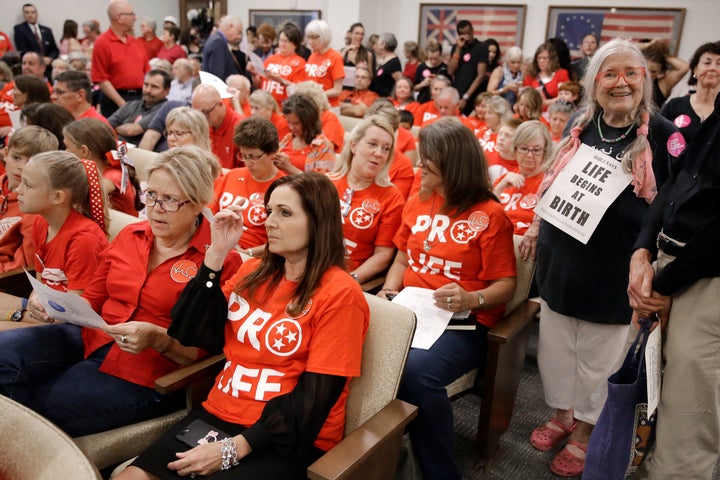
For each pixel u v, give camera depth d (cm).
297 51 608
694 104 285
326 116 407
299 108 340
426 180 210
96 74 564
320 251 150
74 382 169
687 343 146
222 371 163
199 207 176
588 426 214
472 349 200
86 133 260
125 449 165
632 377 160
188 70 545
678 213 149
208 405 158
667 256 154
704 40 711
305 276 150
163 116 427
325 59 555
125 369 172
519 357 216
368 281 248
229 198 270
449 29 847
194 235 179
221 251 156
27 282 232
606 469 161
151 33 820
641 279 155
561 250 199
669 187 162
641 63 177
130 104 505
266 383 149
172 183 169
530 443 231
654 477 157
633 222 184
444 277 213
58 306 169
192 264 177
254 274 160
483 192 206
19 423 109
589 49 688
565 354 214
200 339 158
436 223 213
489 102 409
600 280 193
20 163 236
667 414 153
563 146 202
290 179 152
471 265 208
